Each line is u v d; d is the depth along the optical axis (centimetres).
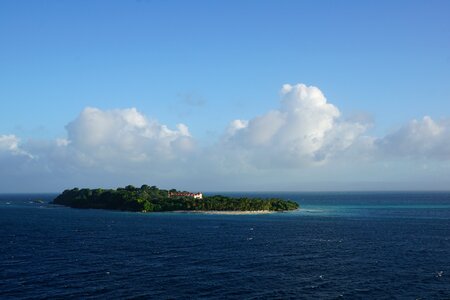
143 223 19650
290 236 14838
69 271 8775
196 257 10444
